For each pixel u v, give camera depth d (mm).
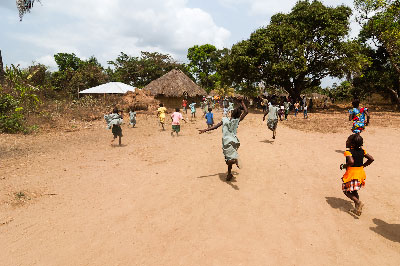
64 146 11156
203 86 75688
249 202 5379
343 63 25719
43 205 5332
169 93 32969
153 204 5359
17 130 14070
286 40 24984
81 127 16656
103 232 4316
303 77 28922
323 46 25938
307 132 13930
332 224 4469
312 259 3547
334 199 5492
